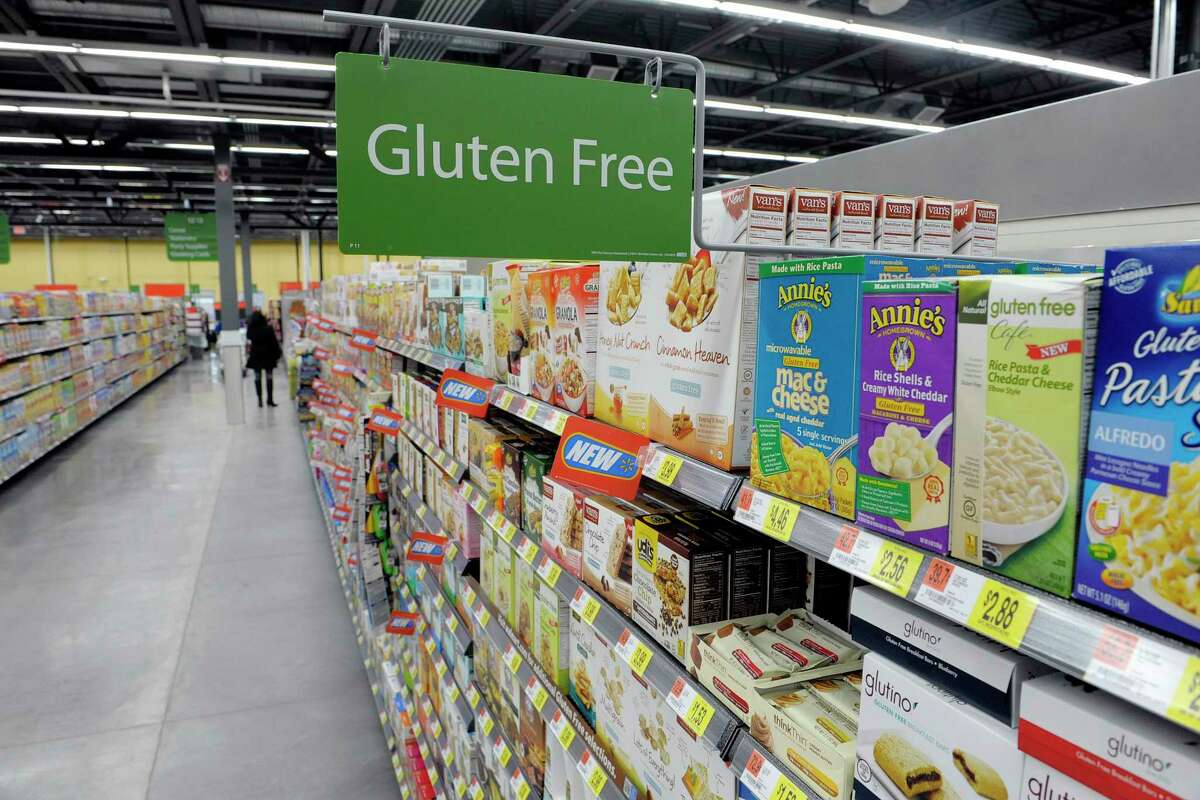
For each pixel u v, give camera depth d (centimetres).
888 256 88
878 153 246
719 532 133
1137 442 60
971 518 74
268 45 848
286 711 369
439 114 99
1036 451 68
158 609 481
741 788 109
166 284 2888
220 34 821
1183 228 165
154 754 335
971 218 123
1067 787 65
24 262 2858
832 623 129
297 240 3008
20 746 339
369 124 97
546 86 103
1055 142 192
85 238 2894
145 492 758
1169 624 58
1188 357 57
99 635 445
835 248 108
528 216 104
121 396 1340
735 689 110
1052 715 66
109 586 516
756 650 114
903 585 79
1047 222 196
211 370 2069
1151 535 59
